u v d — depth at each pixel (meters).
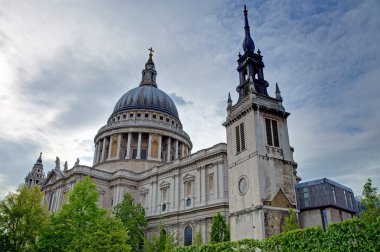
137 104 105.44
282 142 44.69
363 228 22.91
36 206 45.69
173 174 71.19
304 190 42.06
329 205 38.69
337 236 24.16
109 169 91.25
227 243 33.53
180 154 102.38
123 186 79.00
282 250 28.06
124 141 98.62
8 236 42.69
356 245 23.00
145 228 66.06
